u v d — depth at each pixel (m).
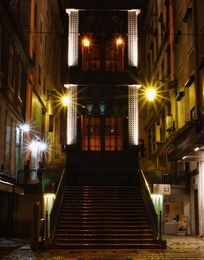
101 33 30.25
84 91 29.30
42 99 35.31
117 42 30.12
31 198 24.92
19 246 18.27
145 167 34.16
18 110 26.23
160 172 27.11
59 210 21.30
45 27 36.84
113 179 28.11
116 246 17.77
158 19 36.09
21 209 24.78
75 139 28.67
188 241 20.34
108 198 23.23
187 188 24.59
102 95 29.27
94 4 30.50
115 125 29.22
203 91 21.30
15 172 25.41
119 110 29.08
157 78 36.72
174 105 28.62
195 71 22.34
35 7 32.19
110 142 28.98
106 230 19.36
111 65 30.06
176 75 28.91
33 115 31.11
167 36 31.48
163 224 24.22
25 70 28.42
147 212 21.22
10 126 24.02
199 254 15.85
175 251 16.80
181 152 19.64
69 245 17.67
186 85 24.27
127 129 28.89
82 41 30.06
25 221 24.64
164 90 31.28
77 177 28.09
